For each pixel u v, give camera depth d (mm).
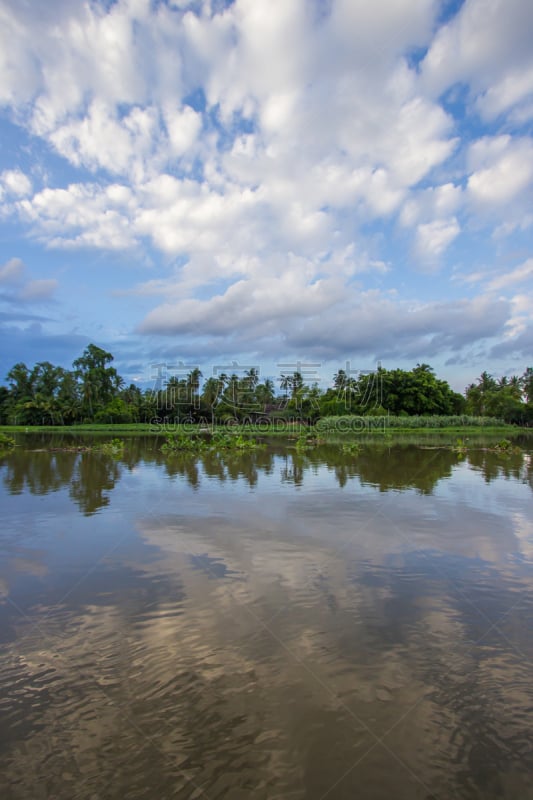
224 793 2805
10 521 8922
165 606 5176
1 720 3439
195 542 7504
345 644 4363
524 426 68688
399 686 3752
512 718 3408
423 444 29109
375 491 11930
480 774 2934
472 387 79000
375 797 2768
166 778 2920
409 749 3119
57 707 3566
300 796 2777
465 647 4328
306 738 3213
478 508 9844
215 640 4449
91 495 11562
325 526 8414
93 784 2887
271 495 11414
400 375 67750
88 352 82625
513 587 5680
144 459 20453
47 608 5172
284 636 4508
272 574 6105
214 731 3285
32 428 65812
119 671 3988
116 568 6379
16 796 2811
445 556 6785
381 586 5711
